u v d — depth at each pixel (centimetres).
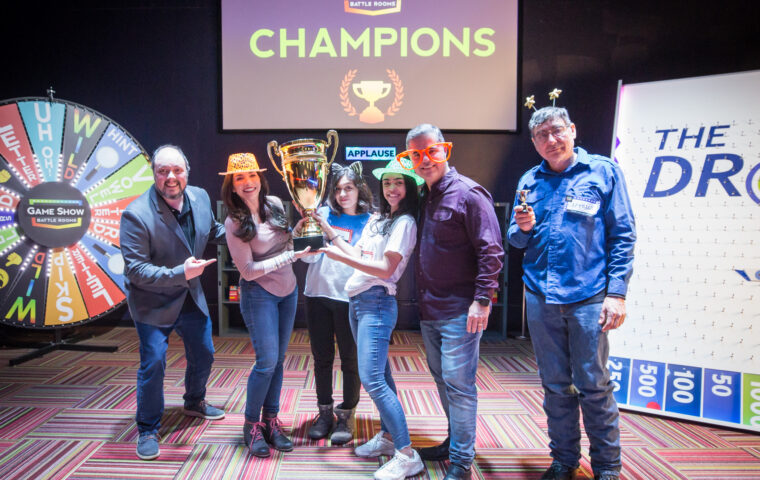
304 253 168
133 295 190
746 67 388
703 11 391
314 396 259
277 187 415
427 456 188
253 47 403
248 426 194
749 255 228
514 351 361
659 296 244
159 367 194
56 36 404
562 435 170
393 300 174
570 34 402
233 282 418
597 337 155
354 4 400
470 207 153
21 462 186
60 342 355
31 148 338
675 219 245
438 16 400
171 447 199
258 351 183
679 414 233
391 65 404
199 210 209
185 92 409
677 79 253
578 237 158
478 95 405
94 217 351
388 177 166
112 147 355
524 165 412
